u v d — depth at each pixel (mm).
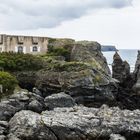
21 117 37094
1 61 70250
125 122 37031
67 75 66062
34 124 35750
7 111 44656
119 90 72625
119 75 86438
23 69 71750
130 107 69438
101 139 35750
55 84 67312
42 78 69438
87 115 37812
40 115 37719
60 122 35812
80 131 35594
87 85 63812
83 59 83188
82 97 64250
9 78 59719
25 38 87750
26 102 47750
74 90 64250
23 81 70938
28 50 88125
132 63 169750
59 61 73500
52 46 90562
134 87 77875
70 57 86750
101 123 36531
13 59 72250
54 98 50000
